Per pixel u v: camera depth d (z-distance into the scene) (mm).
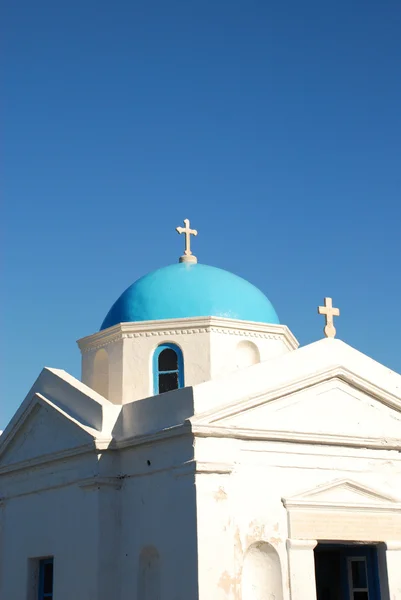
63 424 18609
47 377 19844
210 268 23125
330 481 16703
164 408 16484
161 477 16156
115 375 21344
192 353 20891
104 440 17078
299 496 16203
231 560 15117
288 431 16391
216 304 21672
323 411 17125
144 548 16203
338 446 17078
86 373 22500
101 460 17109
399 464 17719
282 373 16938
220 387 16125
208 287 22031
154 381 21016
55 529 18156
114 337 21641
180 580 15117
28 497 19453
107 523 16828
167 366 21328
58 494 18344
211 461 15391
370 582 17094
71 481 17797
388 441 17516
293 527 15969
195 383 20625
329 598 18500
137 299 22109
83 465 17562
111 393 21297
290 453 16469
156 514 16062
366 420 17578
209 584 14719
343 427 17234
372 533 16812
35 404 19734
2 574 19750
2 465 20656
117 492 17156
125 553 16672
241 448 15953
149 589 16188
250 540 15500
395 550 16938
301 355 17328
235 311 21797
